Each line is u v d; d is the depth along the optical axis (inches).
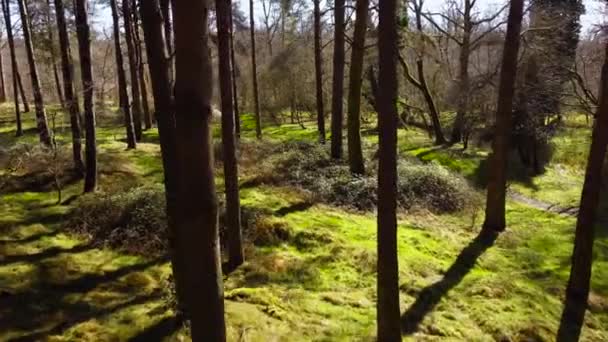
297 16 959.0
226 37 362.6
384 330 281.7
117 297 334.0
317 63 852.6
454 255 465.4
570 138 1204.5
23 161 619.8
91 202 492.1
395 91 253.3
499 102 522.3
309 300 346.3
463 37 1088.8
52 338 277.6
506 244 510.6
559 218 655.8
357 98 617.6
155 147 824.3
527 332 342.6
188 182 123.3
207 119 122.4
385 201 264.1
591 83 1087.6
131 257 403.5
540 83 908.6
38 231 436.8
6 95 1593.3
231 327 297.1
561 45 952.3
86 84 531.8
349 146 634.8
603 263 502.9
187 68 118.8
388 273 273.9
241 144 775.1
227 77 369.7
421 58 1022.4
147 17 248.7
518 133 952.9
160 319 302.4
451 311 357.1
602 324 381.7
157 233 434.6
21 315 299.7
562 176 955.3
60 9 565.0
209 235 126.6
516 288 404.8
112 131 1043.3
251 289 351.3
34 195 534.3
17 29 1072.2
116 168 640.4
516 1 489.4
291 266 398.3
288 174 631.8
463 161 901.8
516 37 499.5
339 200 569.6
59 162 617.3
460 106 1060.5
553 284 427.2
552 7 906.1
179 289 290.2
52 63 1208.8
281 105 1342.3
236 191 386.9
